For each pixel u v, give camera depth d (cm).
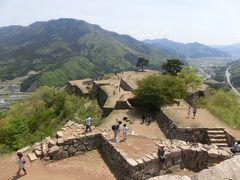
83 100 5153
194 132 2442
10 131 3128
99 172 1667
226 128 2512
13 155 1842
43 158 1772
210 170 491
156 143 1862
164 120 2912
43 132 3650
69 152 1842
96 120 3591
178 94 3700
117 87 5112
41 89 5719
